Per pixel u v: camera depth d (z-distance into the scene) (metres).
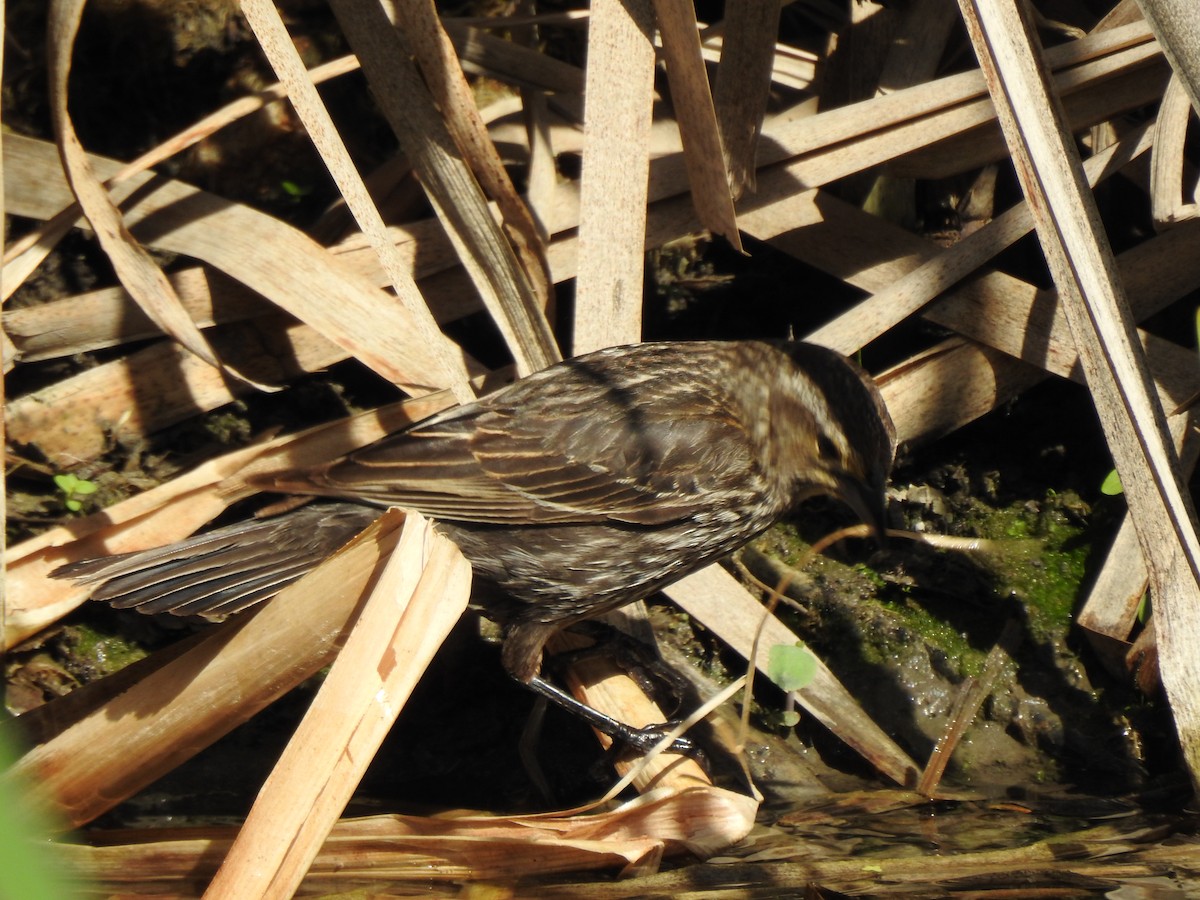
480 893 8.16
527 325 9.73
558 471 9.25
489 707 10.31
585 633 10.08
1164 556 7.94
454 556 7.00
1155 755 9.71
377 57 9.62
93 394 10.34
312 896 8.12
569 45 12.32
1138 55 10.43
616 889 8.19
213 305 10.27
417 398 9.95
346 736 6.72
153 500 9.65
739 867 8.44
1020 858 8.55
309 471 8.70
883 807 9.38
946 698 10.22
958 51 11.66
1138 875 8.33
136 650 10.09
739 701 10.16
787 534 11.09
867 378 9.42
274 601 7.13
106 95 11.42
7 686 9.56
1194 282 10.46
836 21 12.02
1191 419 9.98
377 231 8.91
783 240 11.16
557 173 11.46
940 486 11.13
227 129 11.53
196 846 7.88
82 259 11.11
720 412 9.66
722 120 9.59
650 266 11.94
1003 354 10.62
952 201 11.80
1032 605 10.42
